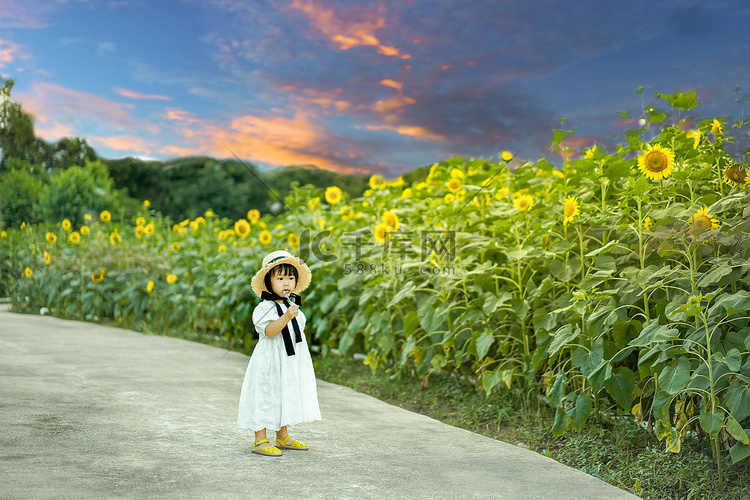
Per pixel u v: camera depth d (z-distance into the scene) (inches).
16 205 927.7
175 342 368.5
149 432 171.9
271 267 165.8
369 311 276.8
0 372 241.6
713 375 146.1
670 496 144.1
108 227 547.2
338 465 150.9
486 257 243.9
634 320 181.6
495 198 277.9
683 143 205.6
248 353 341.4
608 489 139.8
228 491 128.5
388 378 268.4
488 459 160.7
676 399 161.6
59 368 261.1
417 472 147.6
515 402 217.5
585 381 185.8
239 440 169.3
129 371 263.6
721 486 145.0
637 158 202.2
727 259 161.5
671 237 173.3
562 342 176.4
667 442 155.5
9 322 435.2
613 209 204.2
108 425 176.2
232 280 364.5
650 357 168.1
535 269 222.1
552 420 200.2
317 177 868.0
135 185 1224.2
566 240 210.5
